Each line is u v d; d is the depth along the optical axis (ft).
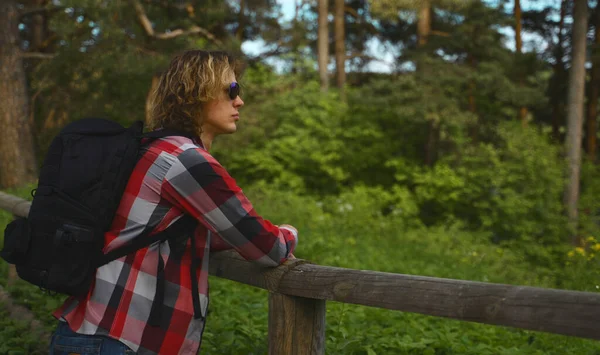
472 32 58.85
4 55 49.26
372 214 48.21
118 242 5.56
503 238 48.39
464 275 27.50
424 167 54.34
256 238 5.84
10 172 49.11
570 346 14.60
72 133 5.77
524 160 49.16
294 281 6.40
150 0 53.47
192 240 5.79
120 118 50.26
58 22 46.91
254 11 79.10
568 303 4.18
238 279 7.19
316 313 6.75
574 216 51.44
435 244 38.14
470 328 16.28
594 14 75.66
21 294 14.53
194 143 5.92
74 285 5.42
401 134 57.31
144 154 5.70
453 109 52.29
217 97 6.10
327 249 26.40
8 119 49.03
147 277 5.57
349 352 11.04
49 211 5.49
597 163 70.54
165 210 5.65
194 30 56.80
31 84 54.95
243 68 6.40
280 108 58.23
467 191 48.80
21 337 11.67
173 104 5.98
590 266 23.70
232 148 55.42
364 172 57.62
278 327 6.73
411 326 15.05
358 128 55.31
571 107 55.88
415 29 92.38
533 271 33.06
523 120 65.87
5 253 5.52
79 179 5.51
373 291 5.57
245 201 5.79
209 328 12.38
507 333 15.76
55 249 5.45
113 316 5.45
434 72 53.93
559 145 54.44
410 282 5.29
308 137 56.34
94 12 45.73
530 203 47.16
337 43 82.23
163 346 5.51
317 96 58.34
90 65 47.96
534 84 69.62
